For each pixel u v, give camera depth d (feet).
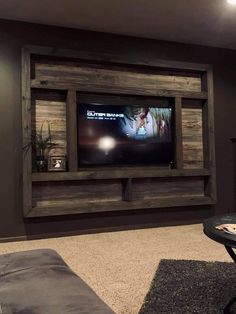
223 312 6.38
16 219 12.67
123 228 14.19
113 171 13.83
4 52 12.65
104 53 13.99
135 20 12.91
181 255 10.28
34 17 12.50
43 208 12.69
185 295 7.20
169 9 11.95
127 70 14.56
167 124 15.10
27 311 3.55
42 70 13.28
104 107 14.02
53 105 13.56
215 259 9.79
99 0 11.22
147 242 12.01
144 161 14.67
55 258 5.48
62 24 13.20
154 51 14.92
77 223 13.51
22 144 12.62
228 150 16.28
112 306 6.84
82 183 13.78
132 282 8.14
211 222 6.59
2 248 11.51
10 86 12.71
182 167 15.11
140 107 14.64
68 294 4.00
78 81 13.73
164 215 14.93
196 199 15.12
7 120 12.67
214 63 16.08
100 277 8.51
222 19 12.87
